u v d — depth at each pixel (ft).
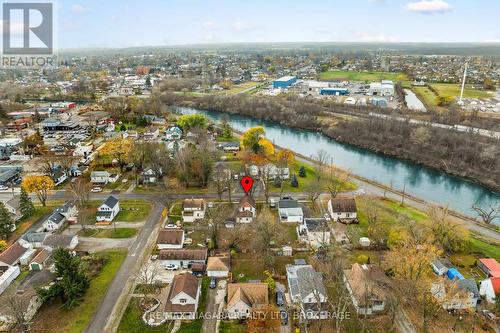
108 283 272.10
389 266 280.92
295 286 257.14
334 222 362.33
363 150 637.71
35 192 400.26
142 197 416.87
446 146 568.82
